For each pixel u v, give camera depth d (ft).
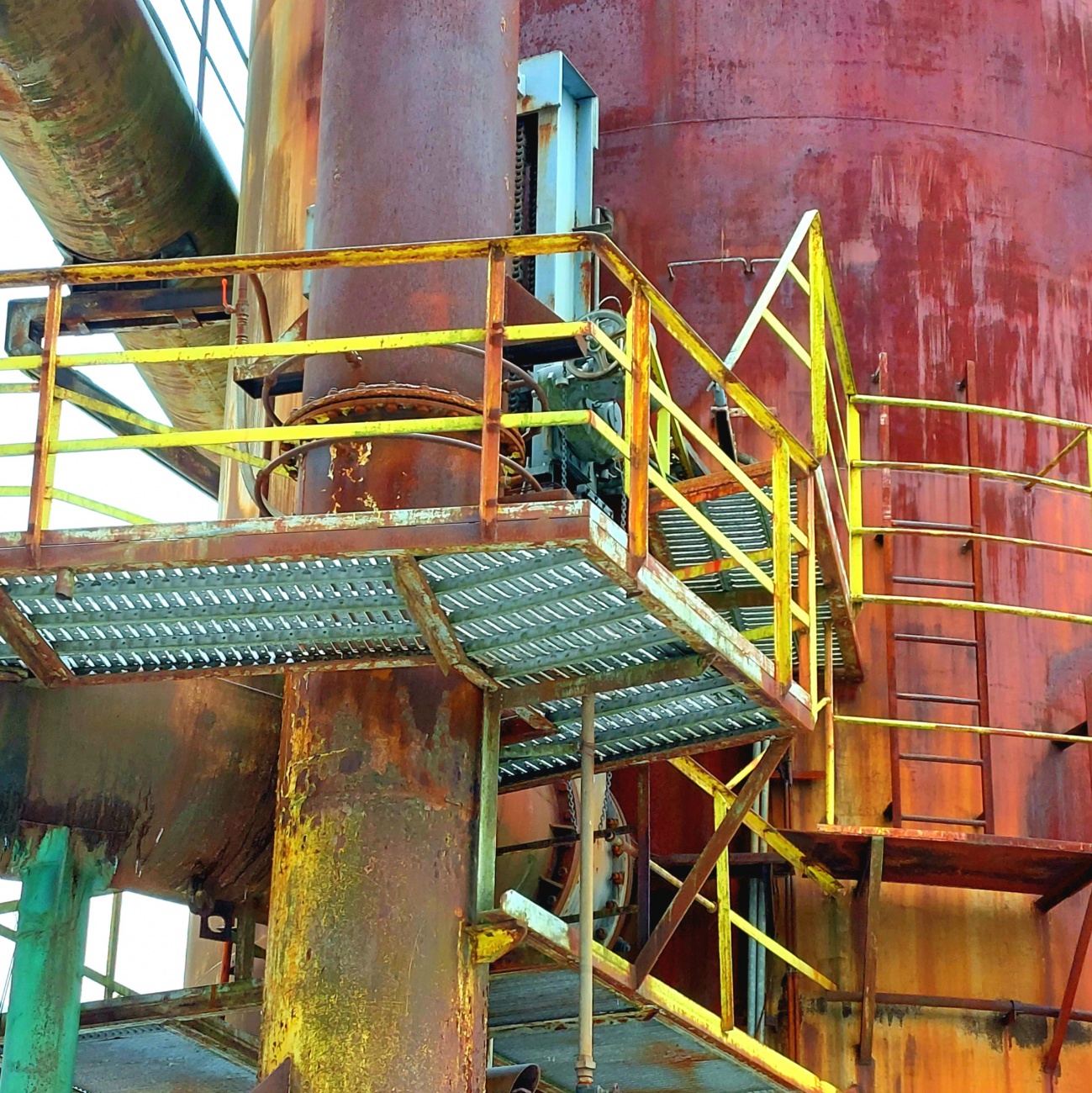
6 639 33.19
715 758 50.24
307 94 55.42
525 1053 43.62
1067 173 56.75
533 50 57.82
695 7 57.11
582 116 53.72
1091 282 55.98
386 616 33.04
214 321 61.11
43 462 31.09
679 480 44.52
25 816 37.01
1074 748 50.60
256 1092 33.24
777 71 56.24
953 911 48.96
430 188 37.88
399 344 30.96
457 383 36.70
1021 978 48.47
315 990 33.88
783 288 53.98
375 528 29.76
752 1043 41.47
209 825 39.65
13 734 36.58
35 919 37.37
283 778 35.86
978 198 55.47
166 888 40.63
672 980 48.52
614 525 29.94
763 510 42.57
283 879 35.01
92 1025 40.88
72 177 62.85
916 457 52.65
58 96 58.80
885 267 54.39
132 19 59.98
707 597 45.93
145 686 38.17
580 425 38.99
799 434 52.65
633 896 47.42
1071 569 52.60
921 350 53.72
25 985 37.11
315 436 30.91
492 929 34.58
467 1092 33.94
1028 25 57.93
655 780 50.44
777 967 48.21
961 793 49.49
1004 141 56.34
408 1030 33.60
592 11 57.77
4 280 32.24
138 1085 47.52
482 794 35.47
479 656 34.30
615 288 54.29
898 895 49.06
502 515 29.35
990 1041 47.83
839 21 56.80
